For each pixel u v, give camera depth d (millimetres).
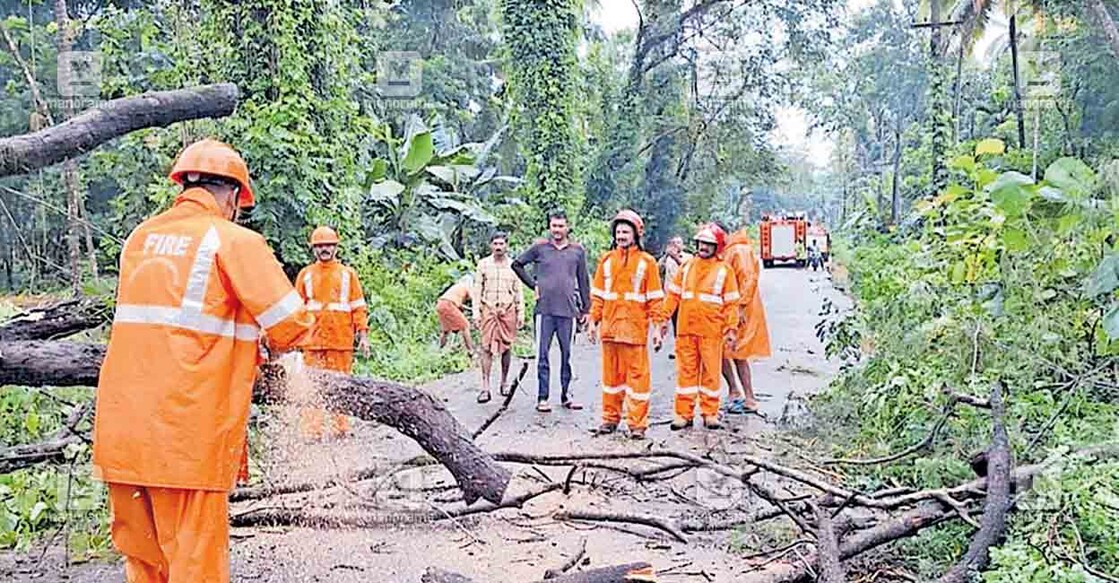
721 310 8539
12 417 5879
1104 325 5879
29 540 5352
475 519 5840
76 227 12703
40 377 3934
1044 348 6512
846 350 9438
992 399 5758
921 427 6500
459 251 20234
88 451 5375
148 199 11938
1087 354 6480
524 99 20828
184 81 11555
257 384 4020
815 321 18422
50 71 18859
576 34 21125
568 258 9844
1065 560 4094
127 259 3748
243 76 11344
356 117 12898
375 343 12617
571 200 21000
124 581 4805
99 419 3643
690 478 6848
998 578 3943
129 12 13391
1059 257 6645
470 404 10258
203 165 3832
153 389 3568
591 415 9594
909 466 6090
